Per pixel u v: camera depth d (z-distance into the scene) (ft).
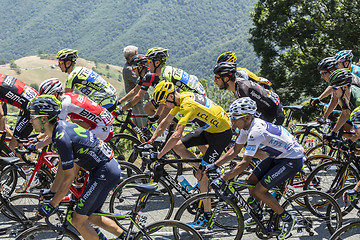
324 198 19.15
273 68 136.98
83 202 15.60
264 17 136.98
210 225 19.24
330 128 26.76
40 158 20.39
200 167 20.03
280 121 22.84
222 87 22.62
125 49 32.14
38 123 14.92
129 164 23.38
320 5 126.93
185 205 18.30
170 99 20.10
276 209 17.93
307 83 123.95
